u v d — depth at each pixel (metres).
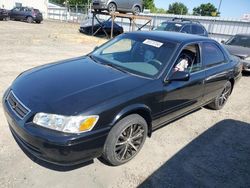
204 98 4.55
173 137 3.98
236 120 5.01
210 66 4.46
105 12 17.50
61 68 3.51
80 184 2.70
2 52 8.66
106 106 2.66
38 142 2.46
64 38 14.76
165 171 3.11
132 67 3.57
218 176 3.15
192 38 4.17
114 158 2.94
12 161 2.91
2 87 5.09
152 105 3.21
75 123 2.48
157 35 4.10
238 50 8.99
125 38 4.25
